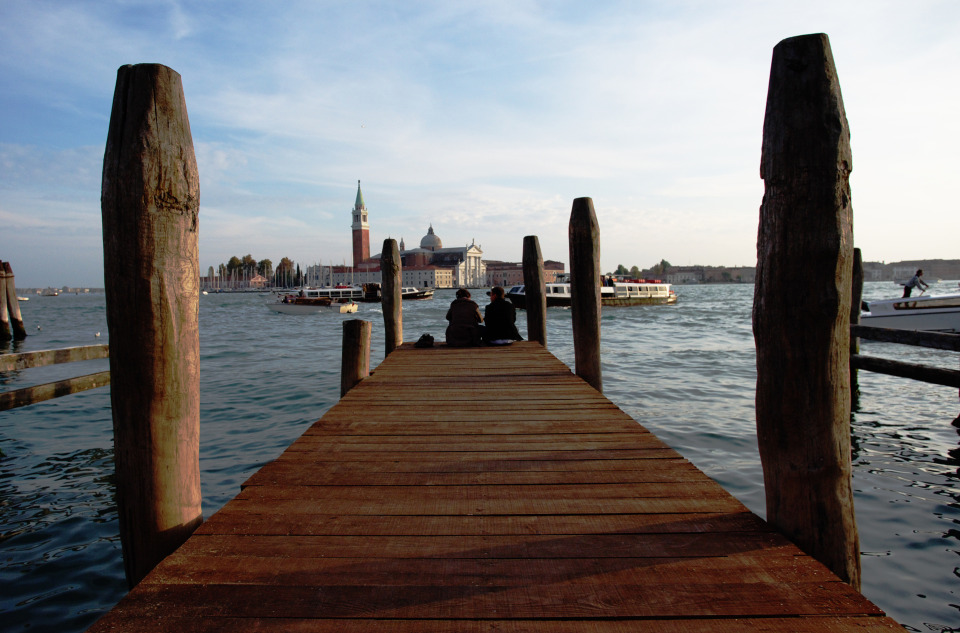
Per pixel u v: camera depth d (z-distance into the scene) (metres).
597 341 6.81
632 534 2.58
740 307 49.62
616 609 2.00
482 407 5.18
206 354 18.53
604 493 3.07
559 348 18.44
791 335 2.37
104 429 8.24
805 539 2.43
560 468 3.49
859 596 2.07
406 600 2.05
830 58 2.30
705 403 9.36
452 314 10.01
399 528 2.65
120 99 2.30
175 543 2.48
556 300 44.03
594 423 4.58
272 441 7.58
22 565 4.22
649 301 50.19
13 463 6.64
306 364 15.91
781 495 2.49
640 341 20.80
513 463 3.59
